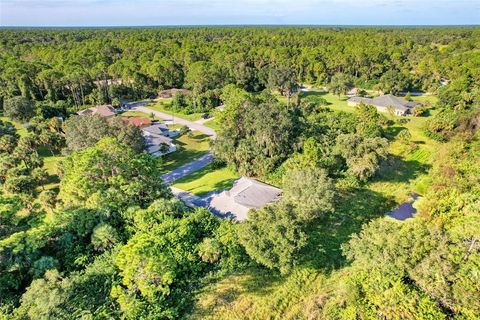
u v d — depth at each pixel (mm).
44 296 24000
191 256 29469
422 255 24938
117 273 28359
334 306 25844
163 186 40062
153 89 106812
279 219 28922
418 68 106812
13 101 72812
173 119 82750
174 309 25406
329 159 45969
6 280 27500
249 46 141250
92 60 115000
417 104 83312
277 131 49781
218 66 106375
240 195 40281
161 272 25828
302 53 125750
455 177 39469
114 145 39031
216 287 28078
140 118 78125
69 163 40000
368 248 27297
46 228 30906
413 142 60062
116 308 25516
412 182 46781
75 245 31922
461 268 23781
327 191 33906
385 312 23328
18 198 35000
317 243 33844
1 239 30828
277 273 29594
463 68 93875
